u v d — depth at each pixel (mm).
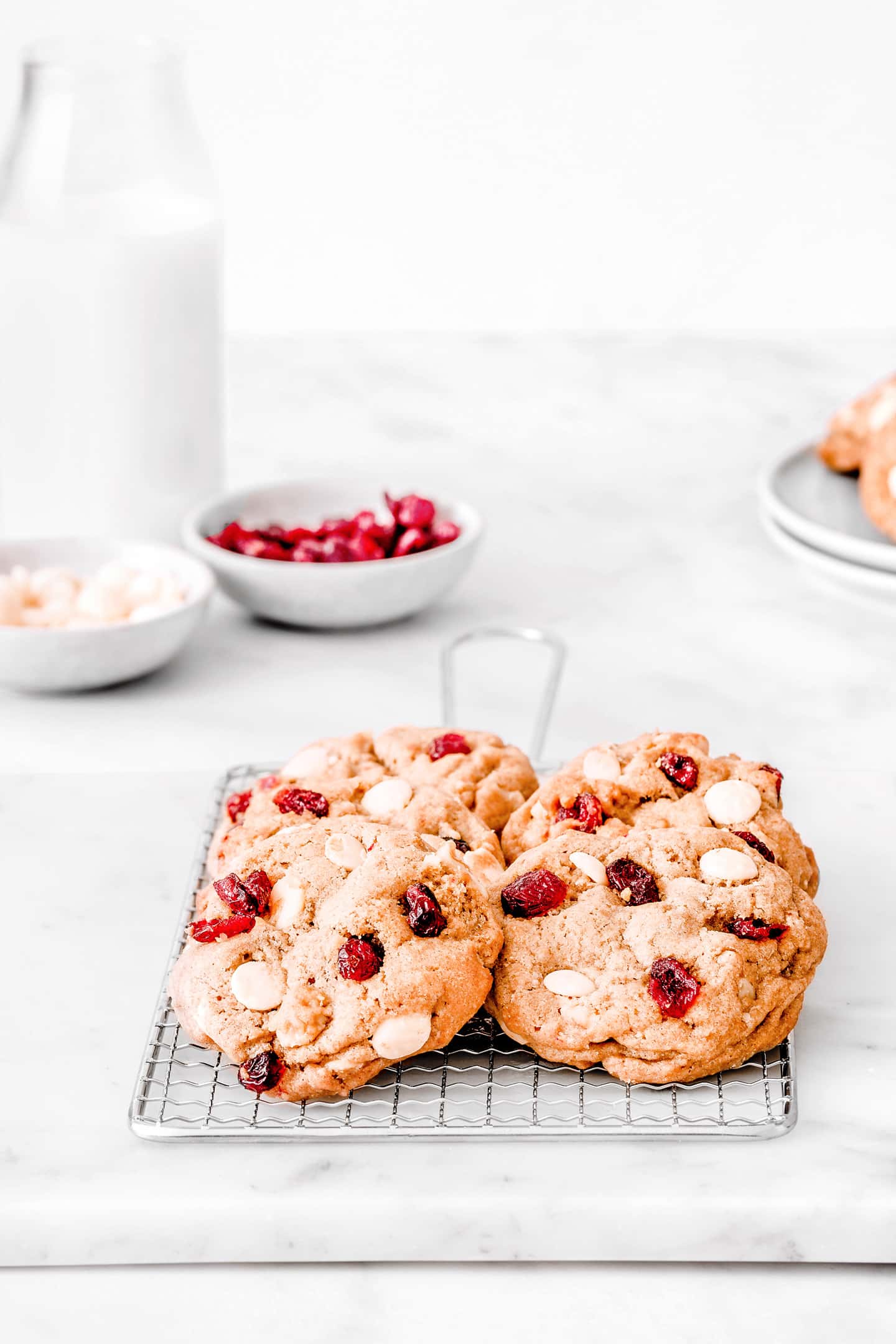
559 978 890
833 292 1959
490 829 944
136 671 1128
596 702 1124
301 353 1857
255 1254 862
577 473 1463
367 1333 847
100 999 933
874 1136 877
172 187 1213
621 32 1812
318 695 1134
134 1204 858
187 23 1809
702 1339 845
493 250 1942
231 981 887
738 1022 883
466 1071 897
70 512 1235
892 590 1179
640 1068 881
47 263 1186
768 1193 859
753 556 1272
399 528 1201
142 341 1203
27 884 989
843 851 1004
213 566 1170
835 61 1821
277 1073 876
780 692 1134
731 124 1861
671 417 1614
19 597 1139
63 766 1077
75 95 1189
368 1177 865
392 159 1888
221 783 1027
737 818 938
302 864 913
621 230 1930
